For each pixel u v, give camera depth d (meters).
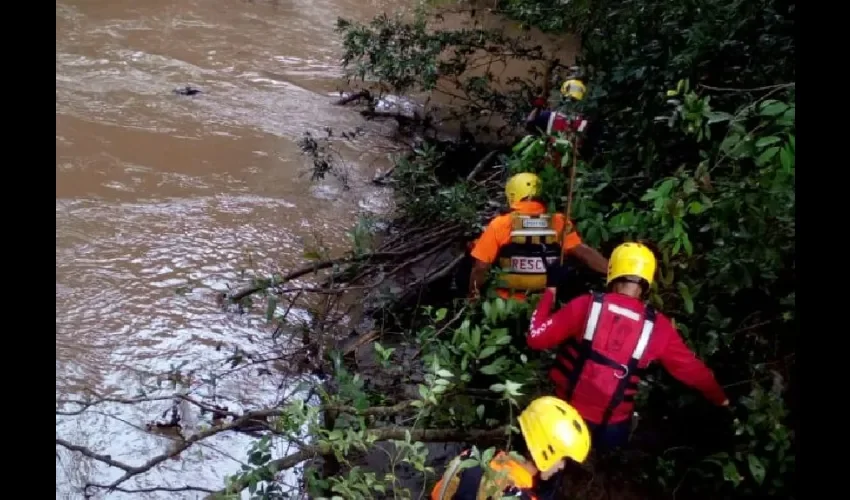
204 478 4.05
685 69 4.48
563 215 4.20
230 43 9.76
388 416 4.25
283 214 6.47
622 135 4.96
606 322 3.35
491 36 8.01
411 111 8.57
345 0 11.62
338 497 3.09
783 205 3.27
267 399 4.62
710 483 3.83
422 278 5.56
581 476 4.02
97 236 5.86
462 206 5.61
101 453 4.14
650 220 3.91
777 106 3.16
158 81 8.52
